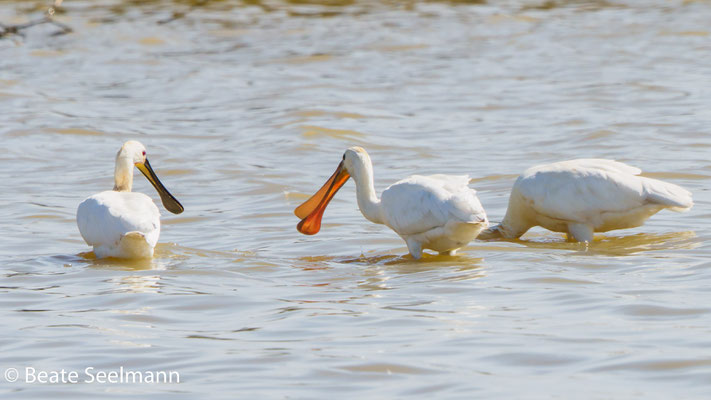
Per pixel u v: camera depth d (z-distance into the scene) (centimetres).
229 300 1198
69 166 2320
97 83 3591
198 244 1584
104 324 1101
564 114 2838
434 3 5241
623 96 3094
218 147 2520
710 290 1171
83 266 1405
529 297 1173
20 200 1938
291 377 914
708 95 3039
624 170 1544
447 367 927
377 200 1532
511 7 5122
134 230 1409
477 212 1381
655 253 1417
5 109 3080
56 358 986
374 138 2577
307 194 1964
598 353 952
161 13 4988
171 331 1070
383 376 909
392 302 1173
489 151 2386
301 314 1126
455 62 3856
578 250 1474
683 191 1523
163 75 3719
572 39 4284
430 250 1512
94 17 4875
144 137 2673
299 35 4500
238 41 4403
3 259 1462
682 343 970
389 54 4050
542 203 1529
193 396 873
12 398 882
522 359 942
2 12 4916
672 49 3978
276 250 1533
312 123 2755
